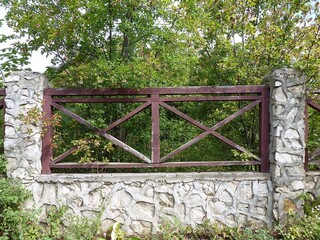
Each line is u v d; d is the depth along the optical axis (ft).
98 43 13.42
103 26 12.65
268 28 12.76
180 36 12.84
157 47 12.59
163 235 9.88
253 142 13.30
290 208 10.34
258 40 12.59
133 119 12.94
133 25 12.41
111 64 11.23
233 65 12.53
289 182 10.33
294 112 10.36
